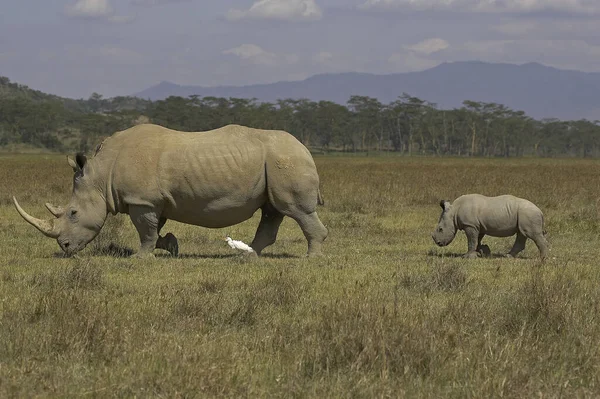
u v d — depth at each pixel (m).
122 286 20.38
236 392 11.98
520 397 11.81
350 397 11.88
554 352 13.93
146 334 14.80
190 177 25.61
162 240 27.22
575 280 21.16
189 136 26.27
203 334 15.30
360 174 86.75
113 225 32.00
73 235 26.36
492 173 96.38
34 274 21.72
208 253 28.36
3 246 28.88
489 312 16.95
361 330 13.88
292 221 38.81
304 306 18.16
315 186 26.48
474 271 23.67
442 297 19.50
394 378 12.73
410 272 22.66
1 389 11.74
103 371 12.80
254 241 27.30
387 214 43.12
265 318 16.88
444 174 90.25
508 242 32.81
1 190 53.94
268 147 26.16
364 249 29.70
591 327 15.64
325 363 13.27
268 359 13.72
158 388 12.03
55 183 60.31
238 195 25.97
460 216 27.70
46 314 16.22
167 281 21.38
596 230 35.81
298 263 25.17
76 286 19.47
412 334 13.86
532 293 17.53
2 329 15.01
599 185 69.69
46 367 13.02
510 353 13.65
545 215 42.84
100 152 26.61
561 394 11.94
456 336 14.41
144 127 26.58
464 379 12.67
